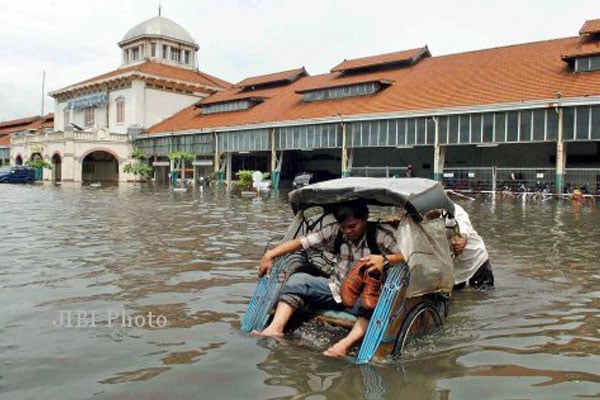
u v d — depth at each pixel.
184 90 59.81
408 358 4.30
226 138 45.19
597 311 5.75
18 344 4.48
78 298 5.97
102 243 10.16
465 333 4.97
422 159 42.47
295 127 40.28
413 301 4.72
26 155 60.25
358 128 36.62
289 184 46.53
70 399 3.47
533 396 3.63
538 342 4.73
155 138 52.81
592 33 33.69
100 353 4.30
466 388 3.73
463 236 6.45
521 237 11.86
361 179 5.68
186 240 10.72
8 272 7.33
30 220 14.50
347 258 5.02
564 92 29.45
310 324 4.95
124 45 68.00
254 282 6.89
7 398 3.48
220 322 5.16
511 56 38.59
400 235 4.76
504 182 31.45
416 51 44.06
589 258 9.05
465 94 34.22
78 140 52.72
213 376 3.86
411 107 35.00
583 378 3.94
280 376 3.87
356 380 3.82
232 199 25.86
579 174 28.72
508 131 30.38
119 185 46.03
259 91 52.59
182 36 67.19
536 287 6.86
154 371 3.94
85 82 62.75
